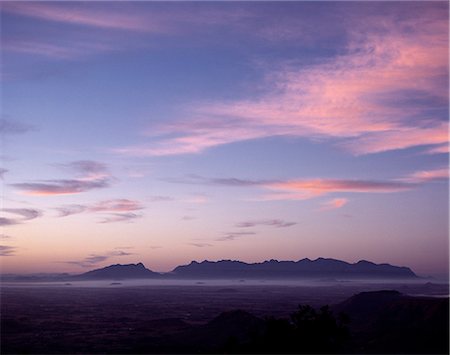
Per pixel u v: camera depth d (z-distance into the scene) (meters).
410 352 36.19
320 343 32.25
